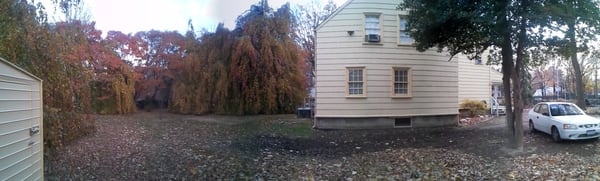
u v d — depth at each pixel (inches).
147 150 368.8
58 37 386.9
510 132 383.2
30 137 191.5
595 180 242.8
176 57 921.5
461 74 776.9
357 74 585.6
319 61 590.6
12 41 306.2
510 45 378.3
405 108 593.3
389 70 589.0
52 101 360.5
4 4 309.7
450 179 251.6
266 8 919.0
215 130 563.8
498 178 253.9
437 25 382.3
